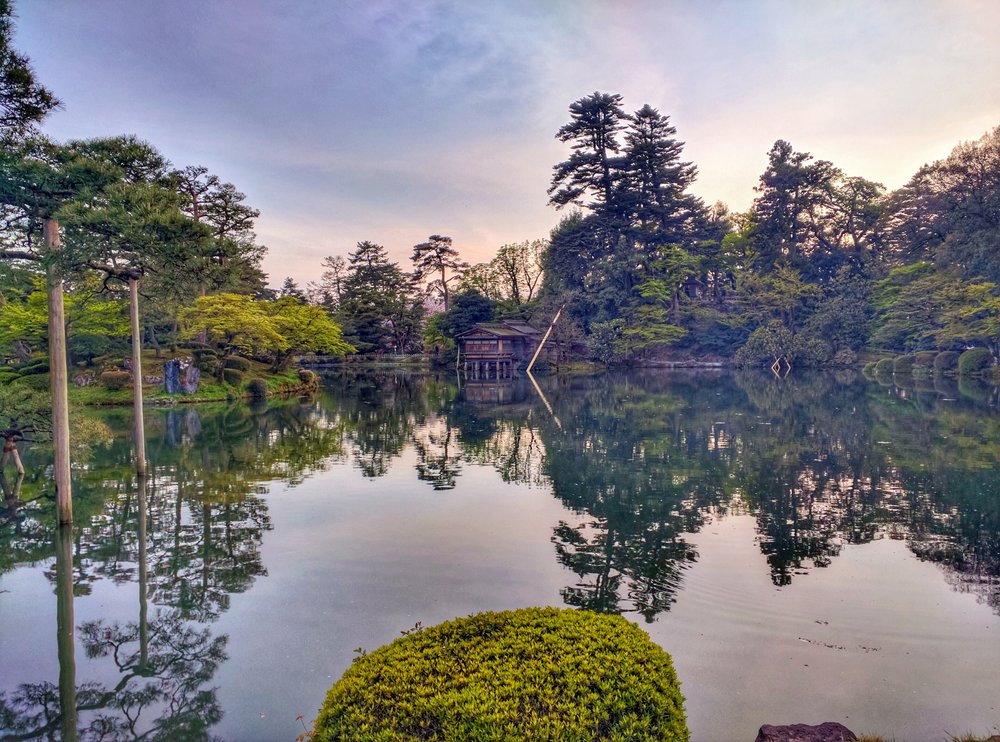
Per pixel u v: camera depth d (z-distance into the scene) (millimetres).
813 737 5098
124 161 13188
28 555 11289
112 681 7027
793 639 7629
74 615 8781
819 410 32188
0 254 12023
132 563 10828
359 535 12156
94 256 12141
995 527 12211
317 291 114938
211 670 7207
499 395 44656
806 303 70062
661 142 73875
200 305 42906
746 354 68188
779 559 10562
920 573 9844
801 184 72812
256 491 16000
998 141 53438
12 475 17938
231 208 46219
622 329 68438
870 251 78062
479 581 9719
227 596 9320
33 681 7055
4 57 10906
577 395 43469
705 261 78812
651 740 4000
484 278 91438
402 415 33094
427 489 16094
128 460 20438
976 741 5363
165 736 6016
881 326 64375
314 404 39094
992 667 6914
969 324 50812
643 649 4699
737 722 5898
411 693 4215
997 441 22062
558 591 9273
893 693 6395
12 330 34125
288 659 7422
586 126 75000
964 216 55906
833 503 14164
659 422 28703
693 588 9297
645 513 13523
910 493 14984
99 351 40000
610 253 76812
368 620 8422
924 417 28656
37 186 11633
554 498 15008
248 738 5965
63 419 12805
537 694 4184
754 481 16531
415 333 95875
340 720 4172
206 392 40344
